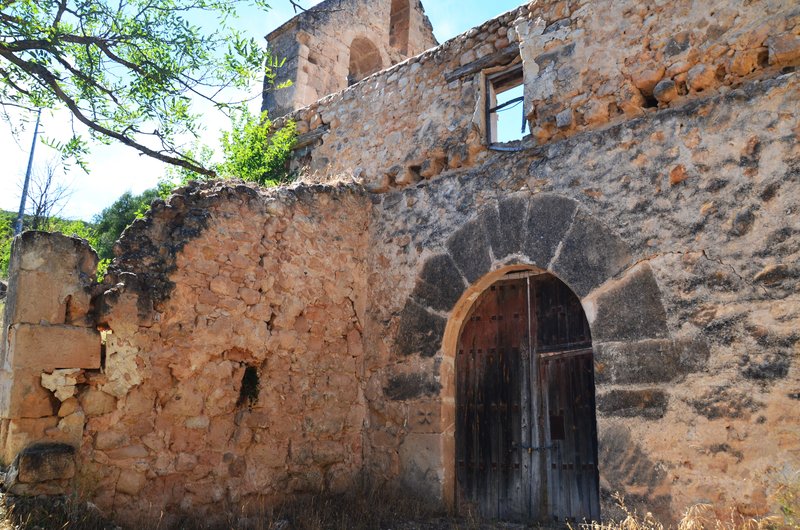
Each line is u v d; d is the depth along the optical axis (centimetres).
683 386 430
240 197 559
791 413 386
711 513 400
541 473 543
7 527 363
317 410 583
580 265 500
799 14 431
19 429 405
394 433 593
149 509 454
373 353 628
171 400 482
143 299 474
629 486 438
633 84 500
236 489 509
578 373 542
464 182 600
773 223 418
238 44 581
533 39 571
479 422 585
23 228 1170
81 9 531
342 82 1037
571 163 527
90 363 440
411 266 621
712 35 468
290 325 576
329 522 511
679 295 445
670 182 468
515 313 593
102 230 1419
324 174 737
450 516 544
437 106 642
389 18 1182
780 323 402
